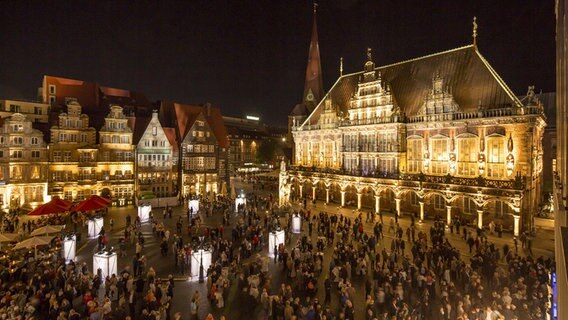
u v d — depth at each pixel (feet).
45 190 174.09
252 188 254.68
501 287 74.08
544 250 114.32
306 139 232.12
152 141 213.05
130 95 255.09
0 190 159.33
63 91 210.38
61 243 100.73
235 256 98.68
